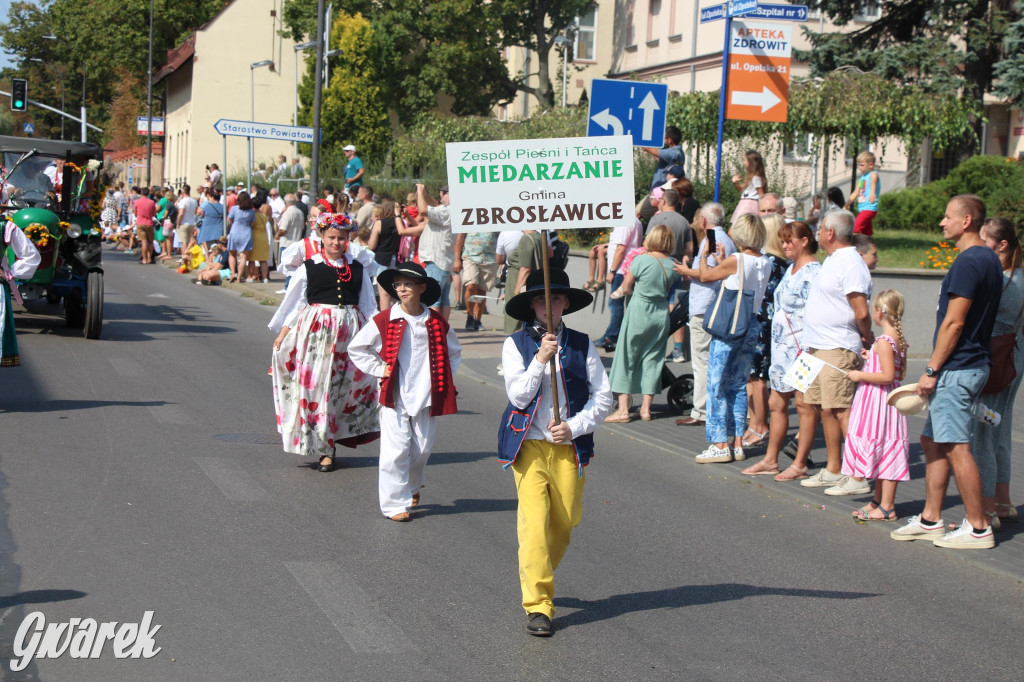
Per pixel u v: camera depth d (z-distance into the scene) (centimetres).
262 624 504
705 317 880
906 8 2688
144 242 3067
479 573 589
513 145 555
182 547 610
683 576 603
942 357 656
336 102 4144
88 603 520
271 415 996
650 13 3528
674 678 462
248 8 4878
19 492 702
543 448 528
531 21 4347
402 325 689
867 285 781
